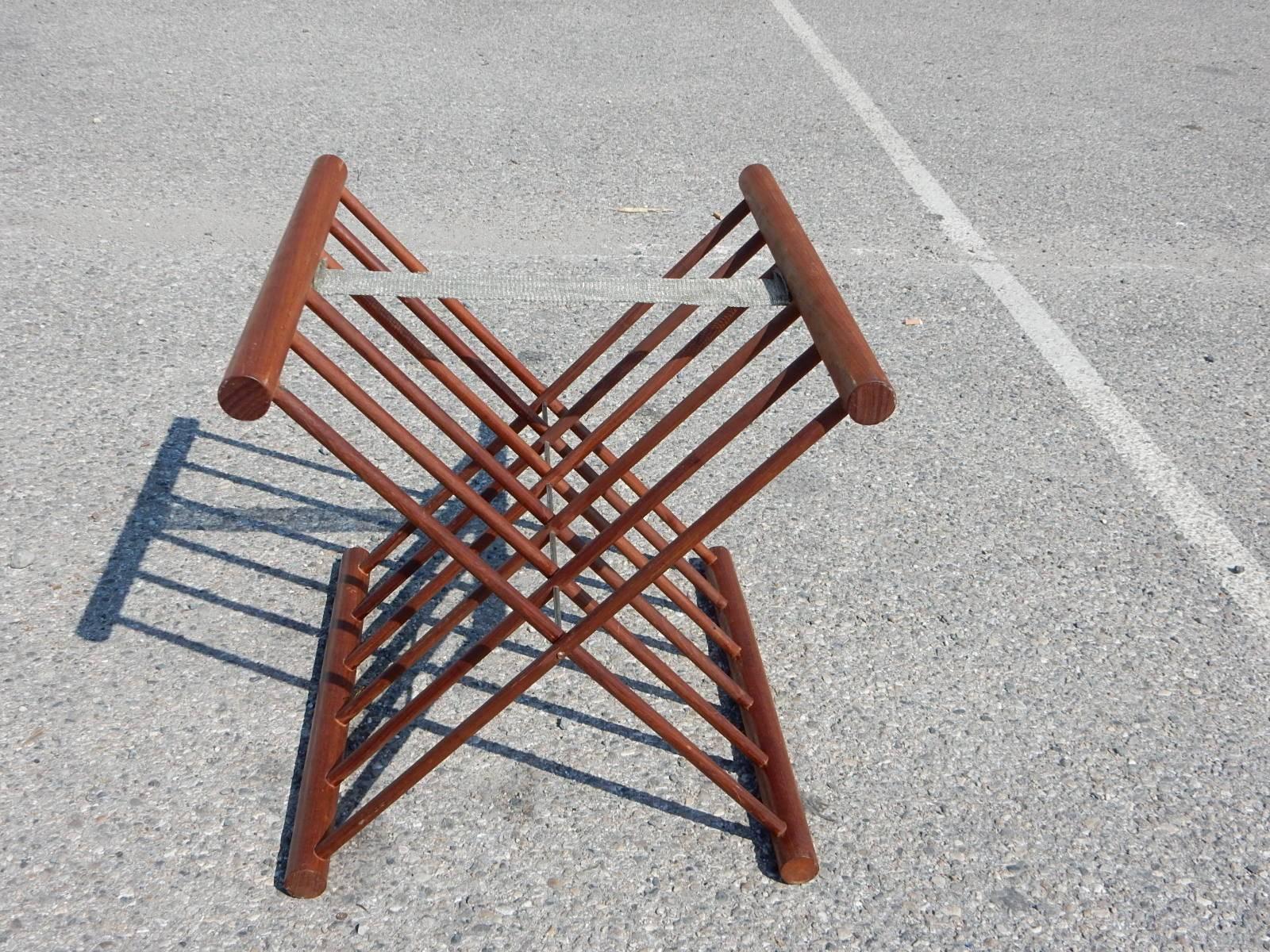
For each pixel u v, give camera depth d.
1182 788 2.60
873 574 3.20
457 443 2.41
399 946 2.15
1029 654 2.95
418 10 7.24
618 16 7.39
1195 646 3.01
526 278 2.21
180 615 2.88
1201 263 4.95
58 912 2.16
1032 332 4.40
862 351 1.86
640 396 2.64
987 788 2.57
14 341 3.87
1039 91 6.65
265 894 2.23
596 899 2.27
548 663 2.16
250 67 6.21
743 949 2.19
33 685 2.64
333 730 2.50
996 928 2.27
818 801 2.51
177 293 4.23
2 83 5.74
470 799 2.46
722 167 5.52
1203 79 6.95
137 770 2.46
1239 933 2.29
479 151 5.51
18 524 3.11
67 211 4.68
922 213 5.23
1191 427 3.92
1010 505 3.50
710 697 2.79
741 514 3.40
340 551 3.16
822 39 7.25
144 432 3.53
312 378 3.92
